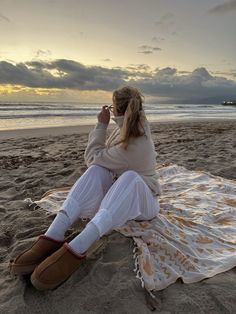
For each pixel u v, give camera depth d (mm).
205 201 3697
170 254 2457
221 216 3295
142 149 2545
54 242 2223
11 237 2947
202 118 25547
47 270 2051
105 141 2830
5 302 2039
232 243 2732
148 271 2236
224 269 2377
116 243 2645
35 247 2207
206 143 8859
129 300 2057
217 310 1988
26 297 2094
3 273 2355
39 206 3535
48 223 3145
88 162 2805
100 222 2229
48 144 9000
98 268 2332
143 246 2453
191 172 4930
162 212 3186
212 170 5508
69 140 9945
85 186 2461
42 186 4531
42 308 1999
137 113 2479
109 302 2039
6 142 9320
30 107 34219
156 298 2088
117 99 2580
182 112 38969
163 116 28422
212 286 2191
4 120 18391
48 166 5820
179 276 2250
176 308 2004
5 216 3354
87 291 2129
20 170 5516
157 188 2789
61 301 2053
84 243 2156
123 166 2602
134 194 2436
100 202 2545
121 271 2303
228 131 13008
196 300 2068
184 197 3816
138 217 2727
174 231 2768
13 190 4324
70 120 20047
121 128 2615
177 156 6758
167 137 10609
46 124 16500
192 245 2654
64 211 2322
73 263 2121
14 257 2551
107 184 2602
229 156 6676
